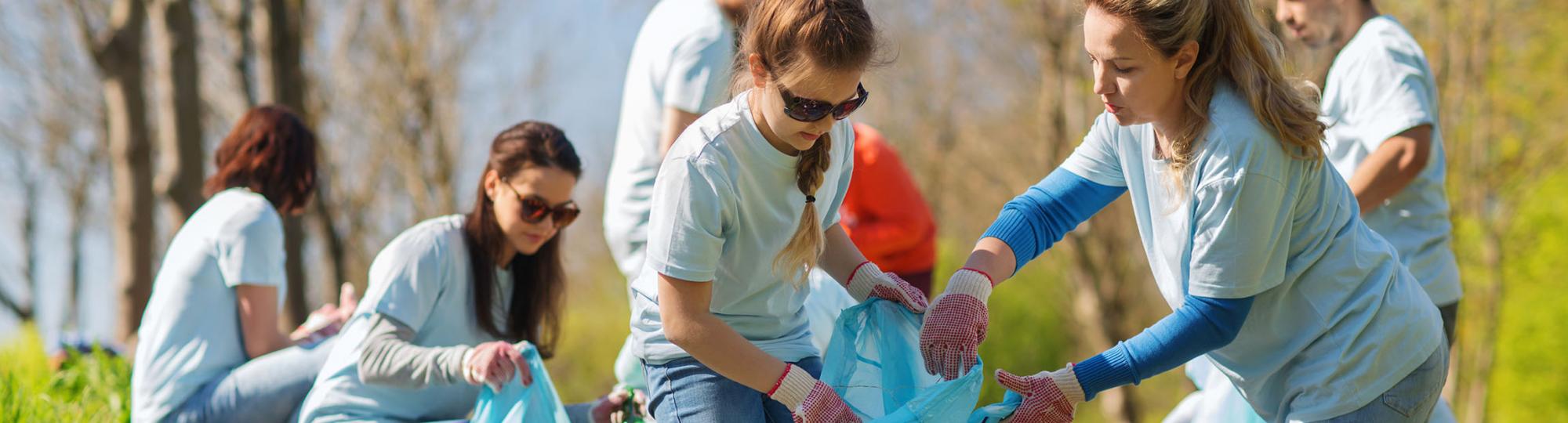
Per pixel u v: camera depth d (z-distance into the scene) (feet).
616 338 56.59
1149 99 8.04
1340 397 8.58
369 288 11.22
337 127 44.52
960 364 8.66
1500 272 47.39
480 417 10.19
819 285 13.01
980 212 61.36
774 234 8.56
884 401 9.02
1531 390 55.57
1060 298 55.42
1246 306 8.37
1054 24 45.70
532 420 10.00
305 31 38.58
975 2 50.44
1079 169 9.45
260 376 11.89
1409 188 12.13
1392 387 8.62
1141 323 56.24
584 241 64.44
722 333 8.27
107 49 26.68
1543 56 47.37
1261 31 8.05
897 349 9.21
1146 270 54.80
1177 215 8.54
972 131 56.90
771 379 8.36
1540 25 46.80
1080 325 56.39
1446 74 42.32
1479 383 48.06
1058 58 46.26
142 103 27.22
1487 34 42.70
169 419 12.07
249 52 31.89
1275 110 7.87
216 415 11.83
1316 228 8.38
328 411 11.19
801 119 7.74
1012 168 56.39
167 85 25.67
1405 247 12.12
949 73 55.83
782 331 9.38
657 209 8.21
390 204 48.47
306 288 28.50
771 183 8.30
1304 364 8.77
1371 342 8.50
